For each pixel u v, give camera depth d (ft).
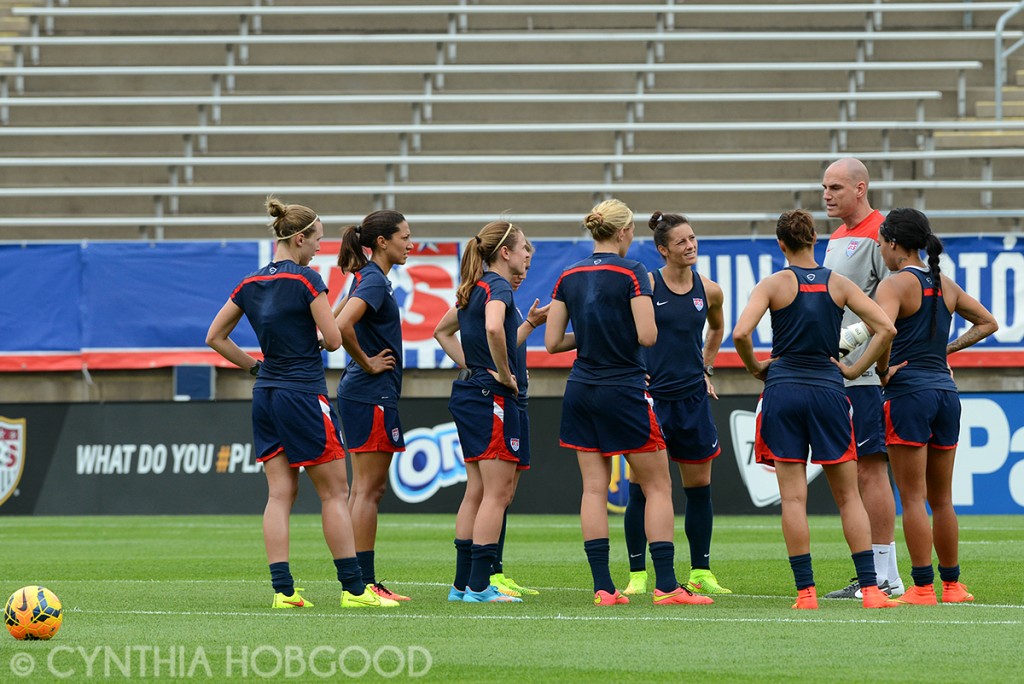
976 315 84.79
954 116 242.99
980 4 248.52
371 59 248.52
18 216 225.56
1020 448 167.12
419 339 195.62
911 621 72.43
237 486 180.04
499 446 82.99
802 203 228.22
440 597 87.92
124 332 199.21
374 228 86.38
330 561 117.19
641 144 235.20
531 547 130.21
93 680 56.90
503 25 254.27
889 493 89.04
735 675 56.54
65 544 137.39
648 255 193.67
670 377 91.97
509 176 231.50
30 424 182.60
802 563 78.54
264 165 230.89
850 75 242.37
